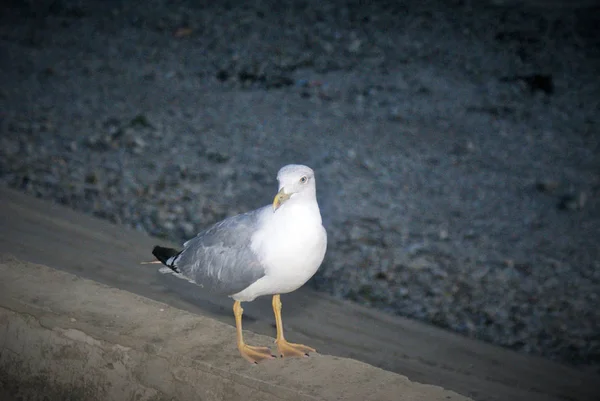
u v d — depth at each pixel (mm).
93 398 6062
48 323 6062
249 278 6059
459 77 19094
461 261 11727
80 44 19547
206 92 17406
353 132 16000
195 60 19109
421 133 16219
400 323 9711
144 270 9531
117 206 12000
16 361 6242
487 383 8477
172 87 17484
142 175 13242
